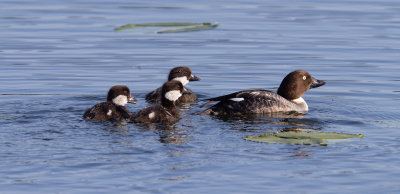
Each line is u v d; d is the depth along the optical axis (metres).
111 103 15.21
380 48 24.61
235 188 10.27
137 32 27.94
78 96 17.98
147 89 19.52
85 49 24.48
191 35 27.55
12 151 11.92
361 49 24.48
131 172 10.86
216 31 28.00
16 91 18.48
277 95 16.39
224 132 13.66
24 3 34.72
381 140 13.02
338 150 12.23
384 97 18.16
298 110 16.39
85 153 11.84
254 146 12.44
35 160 11.42
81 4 34.75
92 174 10.77
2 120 14.55
